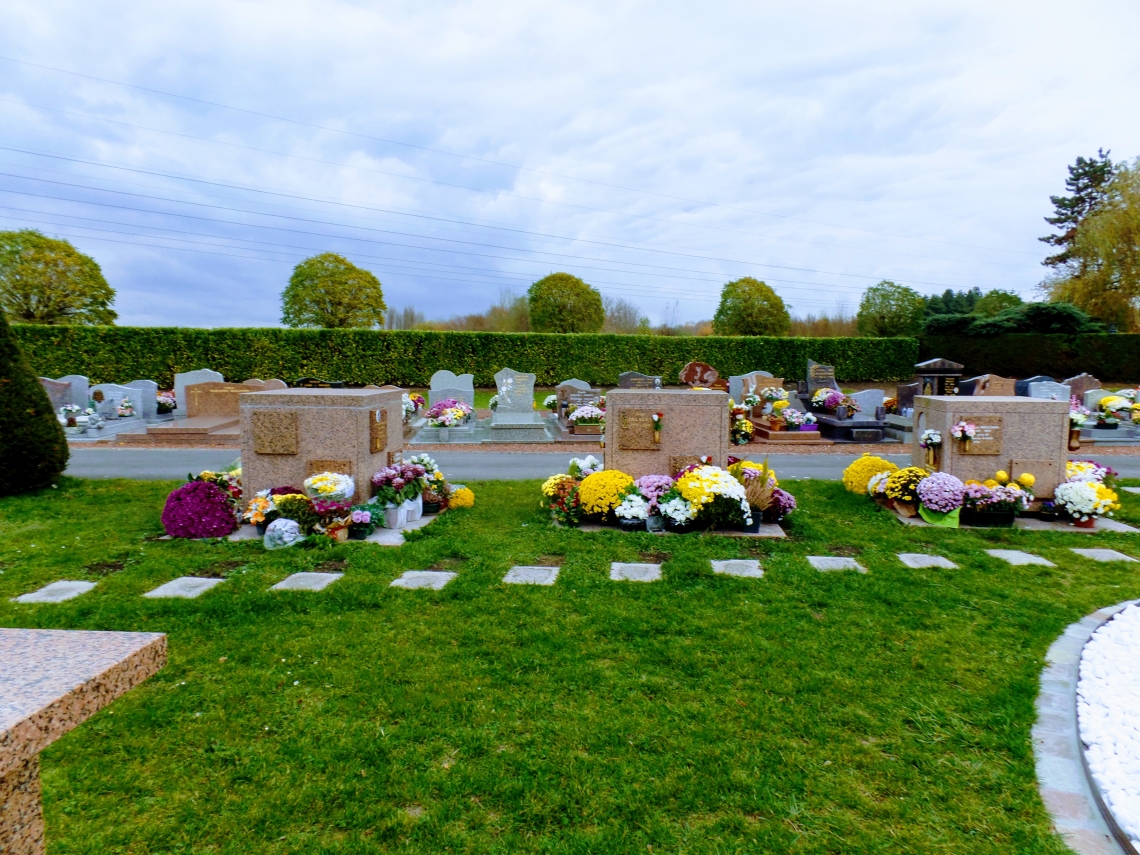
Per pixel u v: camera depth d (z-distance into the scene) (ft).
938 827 9.24
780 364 100.17
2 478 29.12
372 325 106.93
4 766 3.95
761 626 15.76
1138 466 41.78
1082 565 20.95
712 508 23.58
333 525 22.81
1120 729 11.34
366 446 25.76
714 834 9.04
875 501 29.53
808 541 23.25
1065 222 134.41
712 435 27.35
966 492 25.95
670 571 19.53
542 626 15.71
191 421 52.01
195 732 11.32
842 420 53.21
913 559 21.34
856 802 9.68
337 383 73.36
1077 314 96.73
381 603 17.11
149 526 24.57
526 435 51.06
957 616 16.52
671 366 98.22
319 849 8.71
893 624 15.97
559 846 8.77
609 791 9.87
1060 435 27.45
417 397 64.39
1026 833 9.12
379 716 11.90
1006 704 12.35
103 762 10.50
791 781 10.12
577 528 24.80
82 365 80.64
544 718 11.80
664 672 13.52
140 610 16.47
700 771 10.36
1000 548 22.88
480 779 10.08
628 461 27.53
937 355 102.94
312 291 101.04
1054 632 15.60
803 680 13.15
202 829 9.07
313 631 15.42
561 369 95.86
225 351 85.51
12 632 5.78
